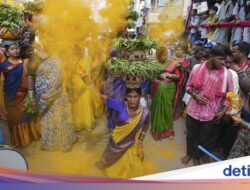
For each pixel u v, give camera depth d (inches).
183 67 184.4
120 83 130.0
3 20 159.3
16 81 158.4
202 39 253.4
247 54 139.6
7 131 174.4
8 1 230.4
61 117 153.4
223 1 222.5
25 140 162.9
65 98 154.3
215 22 232.2
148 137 183.8
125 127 130.0
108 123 139.6
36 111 160.7
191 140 154.8
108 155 135.5
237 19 191.6
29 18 167.3
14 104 158.6
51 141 154.6
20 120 160.9
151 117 182.1
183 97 202.1
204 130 147.3
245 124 108.8
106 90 142.6
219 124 149.1
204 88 141.6
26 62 159.9
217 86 139.4
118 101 130.1
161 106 179.0
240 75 138.0
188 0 273.4
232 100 132.9
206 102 143.5
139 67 120.6
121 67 121.5
